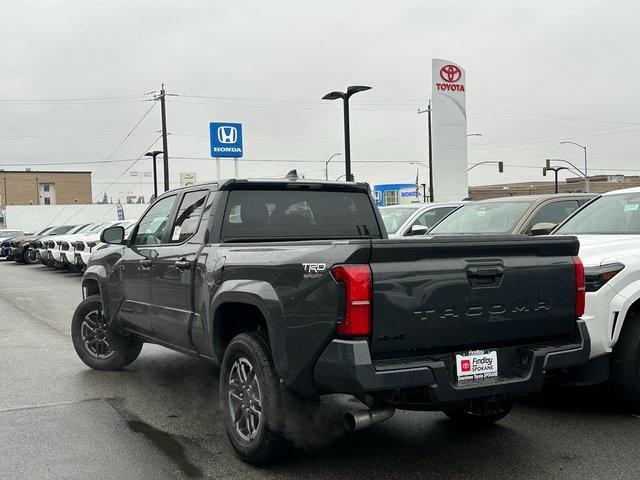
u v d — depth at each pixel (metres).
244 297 4.65
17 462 4.73
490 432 5.30
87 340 7.66
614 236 6.34
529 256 4.43
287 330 4.24
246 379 4.75
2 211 71.12
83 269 21.36
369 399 4.19
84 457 4.83
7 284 19.20
